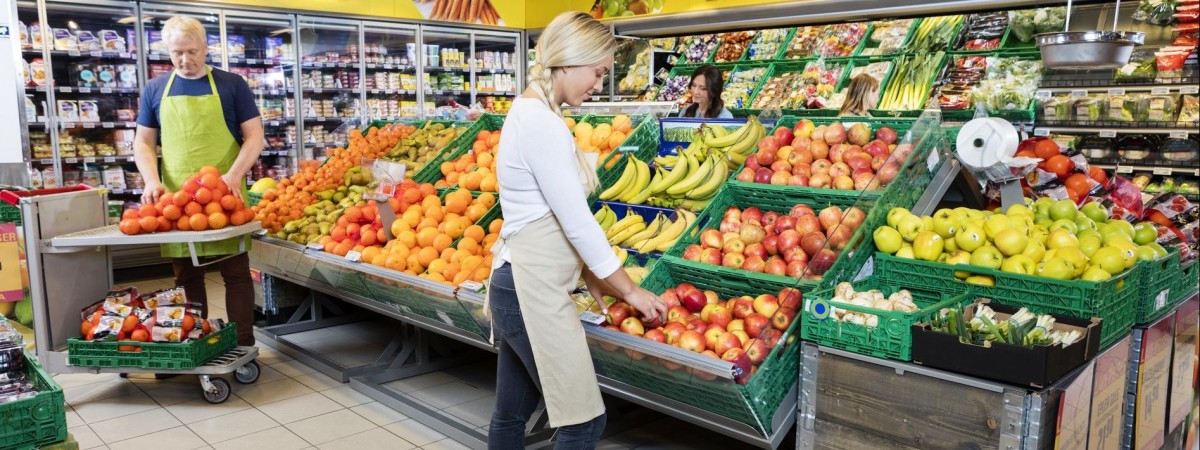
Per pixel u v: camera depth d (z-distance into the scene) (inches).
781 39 272.4
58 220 144.6
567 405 80.5
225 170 157.4
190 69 151.4
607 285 90.8
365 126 210.2
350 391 152.7
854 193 103.1
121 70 253.4
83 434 129.3
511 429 88.9
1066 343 80.5
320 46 296.4
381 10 300.8
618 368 103.0
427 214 143.6
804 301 92.0
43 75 236.5
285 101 287.4
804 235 101.5
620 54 303.3
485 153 161.2
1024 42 223.5
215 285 249.8
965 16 235.9
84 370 139.4
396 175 150.3
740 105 259.3
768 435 93.0
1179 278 113.3
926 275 98.0
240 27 280.2
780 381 93.2
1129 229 107.3
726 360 88.1
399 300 141.7
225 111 155.9
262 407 143.1
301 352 171.0
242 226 145.9
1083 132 205.5
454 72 333.7
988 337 81.6
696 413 98.7
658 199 125.2
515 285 79.7
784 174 112.7
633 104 170.6
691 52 291.4
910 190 107.0
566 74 79.1
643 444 127.0
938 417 82.1
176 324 139.9
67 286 146.3
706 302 102.4
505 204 80.8
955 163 113.7
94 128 254.7
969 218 101.0
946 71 226.1
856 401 88.4
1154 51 194.2
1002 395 77.5
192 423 134.9
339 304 205.2
